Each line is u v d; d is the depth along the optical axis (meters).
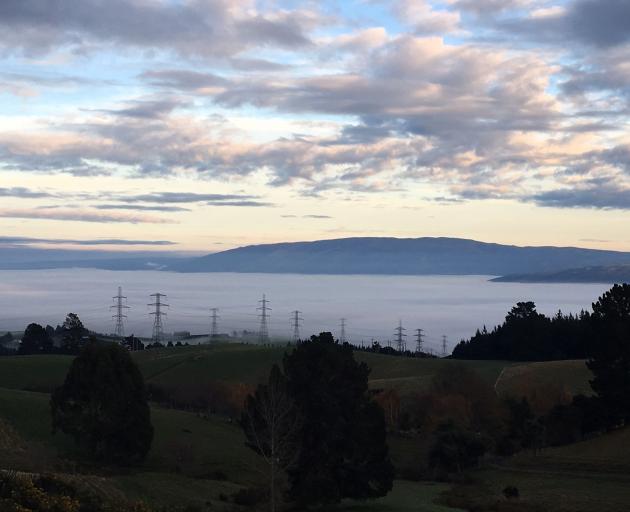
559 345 120.88
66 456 48.81
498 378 96.75
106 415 50.00
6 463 39.66
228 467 50.78
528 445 65.81
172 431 59.94
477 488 48.75
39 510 25.22
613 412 64.38
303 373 39.88
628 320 64.94
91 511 27.70
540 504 41.28
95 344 53.88
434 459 57.88
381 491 40.72
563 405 71.25
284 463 38.84
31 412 59.62
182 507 34.31
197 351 120.44
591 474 50.56
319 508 40.03
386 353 146.12
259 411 39.94
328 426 39.34
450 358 135.25
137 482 37.94
